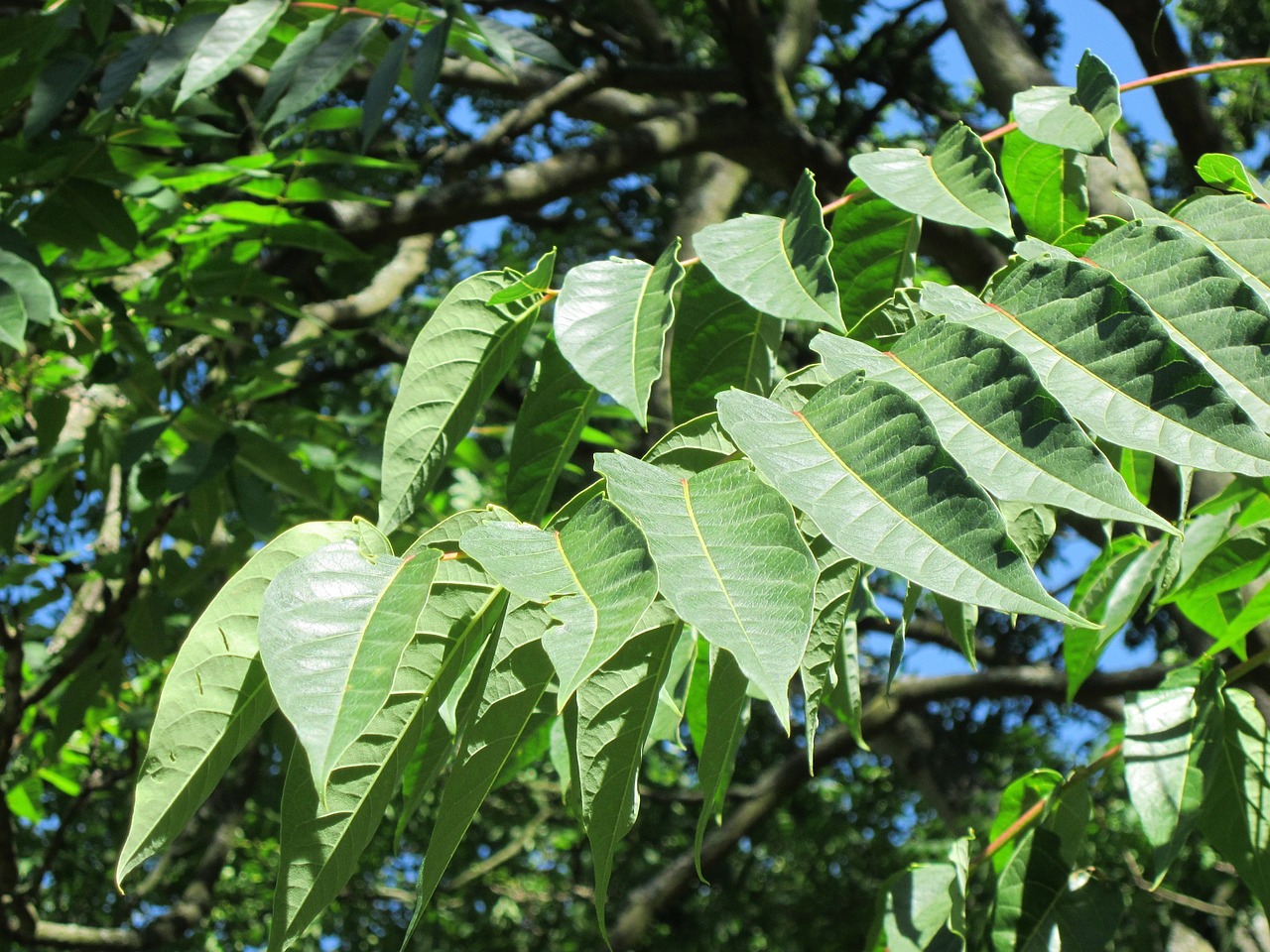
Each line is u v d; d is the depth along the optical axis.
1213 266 0.74
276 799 5.27
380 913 6.94
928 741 5.46
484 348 0.90
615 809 0.71
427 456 0.88
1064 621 0.61
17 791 2.84
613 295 0.80
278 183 1.94
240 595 0.70
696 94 3.93
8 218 1.73
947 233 2.37
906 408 0.66
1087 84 0.86
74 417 2.64
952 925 1.03
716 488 0.67
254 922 6.82
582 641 0.63
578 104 3.97
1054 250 0.77
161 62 1.48
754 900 6.82
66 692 2.29
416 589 0.66
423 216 2.61
